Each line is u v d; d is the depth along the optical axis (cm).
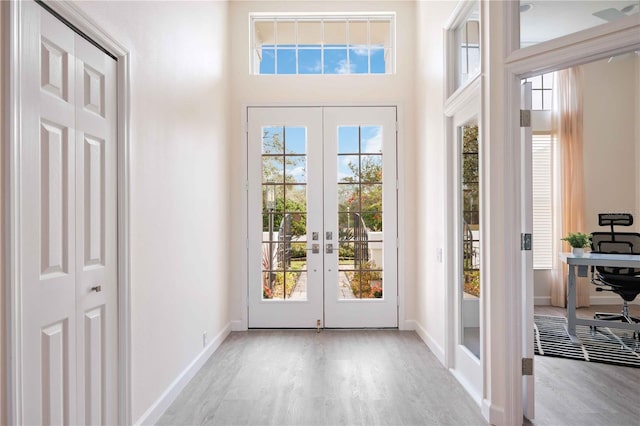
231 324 410
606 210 546
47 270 143
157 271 231
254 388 273
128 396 194
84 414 164
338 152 417
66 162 154
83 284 164
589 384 280
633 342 376
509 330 219
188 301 284
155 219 228
